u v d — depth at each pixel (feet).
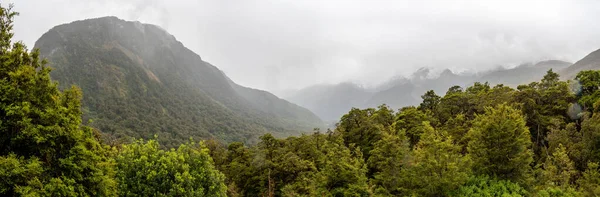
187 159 54.90
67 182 35.37
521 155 54.19
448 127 120.06
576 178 79.36
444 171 50.24
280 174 118.93
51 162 36.09
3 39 37.63
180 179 48.47
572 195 51.75
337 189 60.54
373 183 72.08
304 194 85.71
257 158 120.57
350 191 58.75
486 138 57.16
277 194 113.39
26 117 33.60
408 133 123.65
